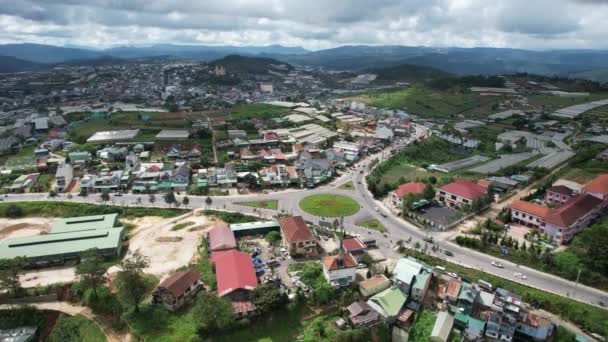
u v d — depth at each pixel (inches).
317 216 5536.4
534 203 5428.2
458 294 3496.6
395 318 3444.9
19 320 3575.3
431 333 3272.6
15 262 3873.0
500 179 6692.9
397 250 4544.8
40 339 3476.9
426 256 4323.3
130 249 4633.4
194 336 3164.4
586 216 4931.1
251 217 5492.1
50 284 3895.2
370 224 5255.9
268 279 3924.7
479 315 3336.6
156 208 5802.2
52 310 3663.9
